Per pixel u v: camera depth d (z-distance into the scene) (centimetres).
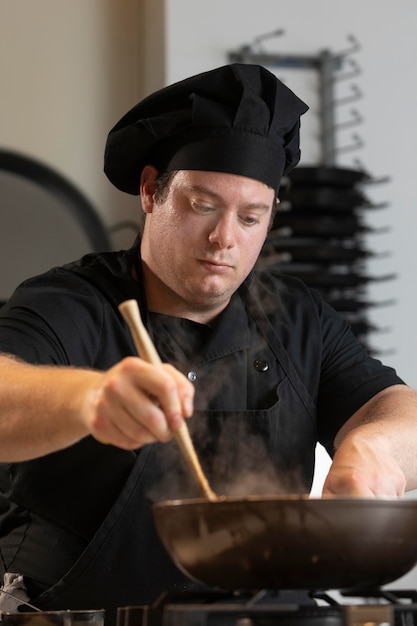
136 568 209
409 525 136
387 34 458
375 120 455
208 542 135
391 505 133
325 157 448
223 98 217
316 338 244
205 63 438
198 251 215
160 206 221
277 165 221
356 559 133
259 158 215
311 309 248
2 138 459
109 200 466
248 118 212
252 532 132
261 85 219
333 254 408
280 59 445
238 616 133
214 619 146
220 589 141
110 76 472
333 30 453
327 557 133
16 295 220
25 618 161
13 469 214
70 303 218
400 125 457
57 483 211
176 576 212
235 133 212
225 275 218
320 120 450
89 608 207
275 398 232
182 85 218
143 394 142
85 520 211
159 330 228
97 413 145
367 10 457
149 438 145
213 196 213
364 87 455
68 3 471
